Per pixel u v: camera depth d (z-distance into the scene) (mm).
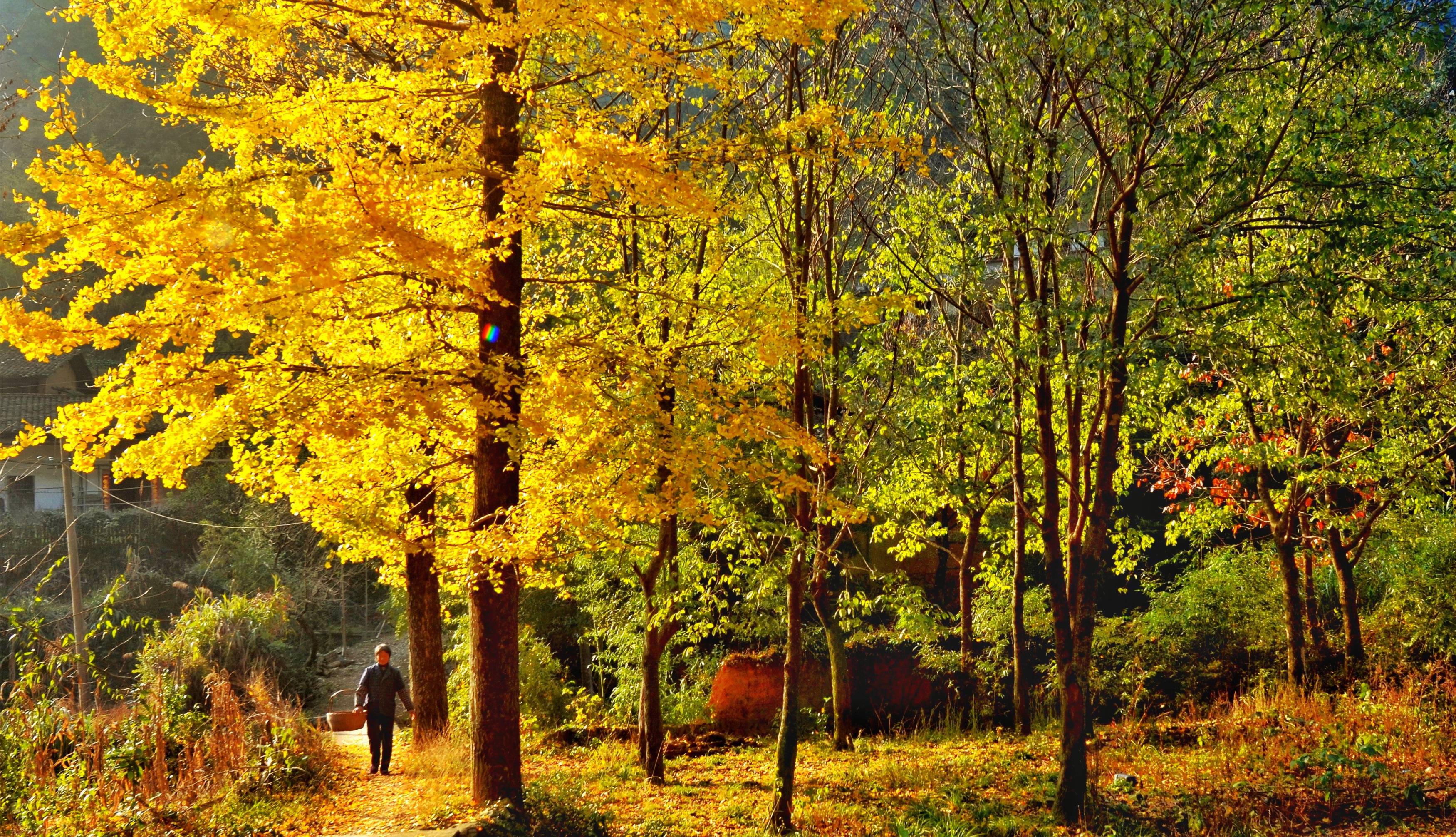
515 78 6508
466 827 6098
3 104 10625
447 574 8039
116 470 6051
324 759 10398
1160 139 8789
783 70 8969
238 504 29406
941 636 15438
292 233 5602
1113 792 8828
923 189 10938
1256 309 7457
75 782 7152
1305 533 12688
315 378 6449
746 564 10586
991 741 12648
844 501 9289
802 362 9070
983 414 10055
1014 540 13906
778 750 8758
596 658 17172
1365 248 7281
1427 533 11961
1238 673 13203
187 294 5652
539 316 8617
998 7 7715
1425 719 9539
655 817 9117
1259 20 7918
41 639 8453
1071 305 7957
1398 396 10422
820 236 9477
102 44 5797
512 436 6453
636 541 11172
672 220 7586
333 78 7691
